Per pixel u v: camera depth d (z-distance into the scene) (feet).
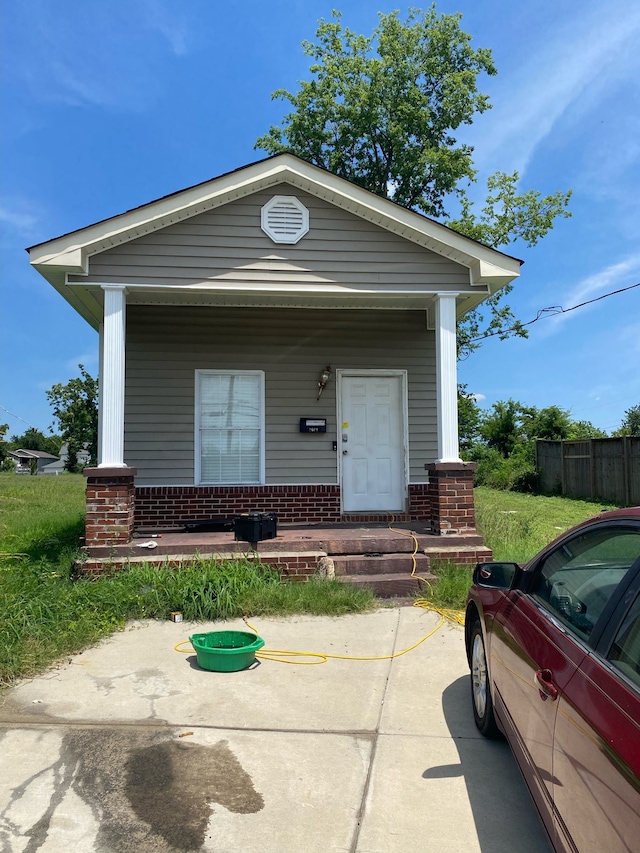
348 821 10.00
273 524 26.13
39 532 34.71
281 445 32.24
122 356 25.04
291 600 21.72
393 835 9.68
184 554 24.44
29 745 12.26
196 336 31.83
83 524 37.50
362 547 25.49
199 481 31.55
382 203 26.00
